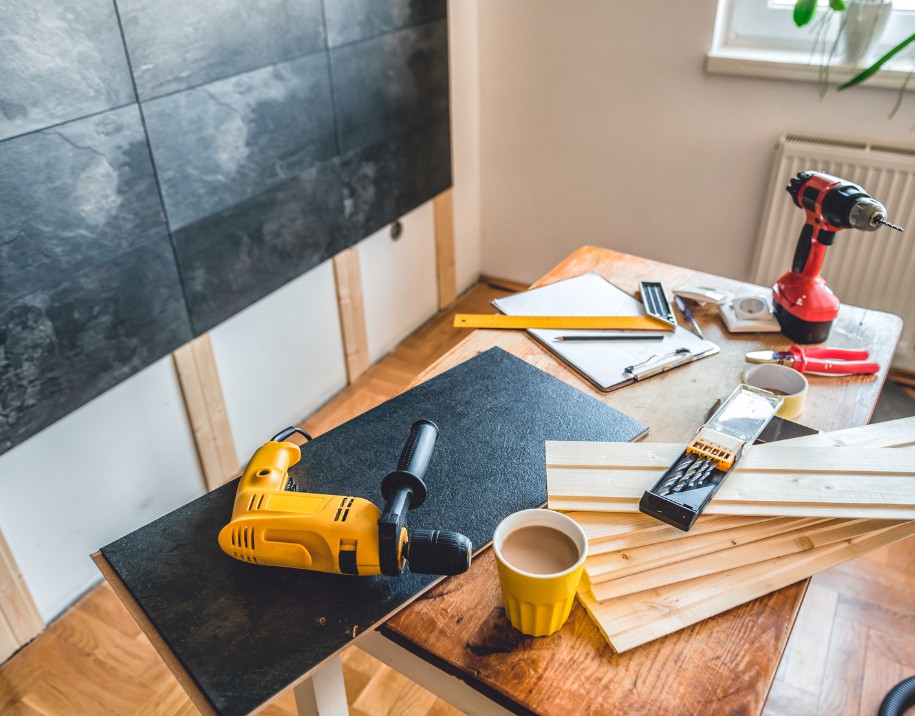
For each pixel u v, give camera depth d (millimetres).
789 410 1174
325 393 2506
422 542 823
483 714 870
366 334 2615
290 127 2008
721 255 2658
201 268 1873
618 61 2502
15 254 1464
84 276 1603
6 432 1545
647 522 944
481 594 884
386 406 1176
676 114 2488
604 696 775
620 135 2625
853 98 2203
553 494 971
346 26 2088
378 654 932
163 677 1648
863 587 1781
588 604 857
